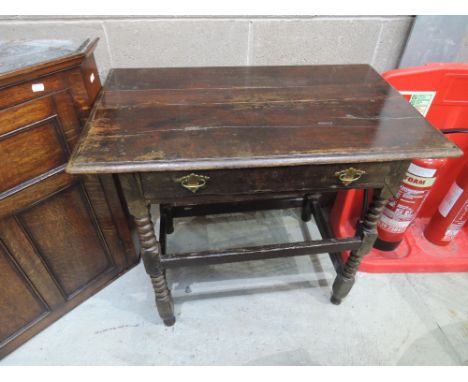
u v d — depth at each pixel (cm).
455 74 106
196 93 95
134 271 135
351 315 120
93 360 107
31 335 111
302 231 154
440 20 113
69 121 88
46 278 105
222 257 95
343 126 80
